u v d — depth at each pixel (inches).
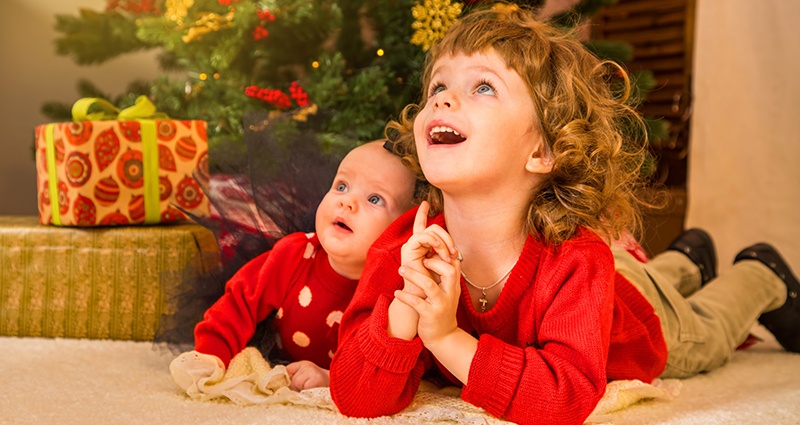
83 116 63.3
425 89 45.5
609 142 41.6
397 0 80.3
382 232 43.8
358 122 78.2
